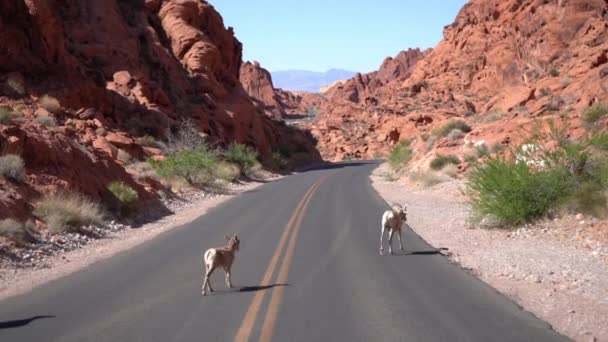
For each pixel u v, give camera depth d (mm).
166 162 30109
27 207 15000
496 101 55188
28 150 17781
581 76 44062
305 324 7273
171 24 57094
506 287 9258
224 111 52531
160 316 7758
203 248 13445
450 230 16047
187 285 9633
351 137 113125
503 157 16719
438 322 7289
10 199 14539
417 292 8883
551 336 6707
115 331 7129
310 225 17047
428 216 19484
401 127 92000
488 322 7277
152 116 39625
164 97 43438
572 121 27344
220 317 7652
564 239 12938
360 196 27391
